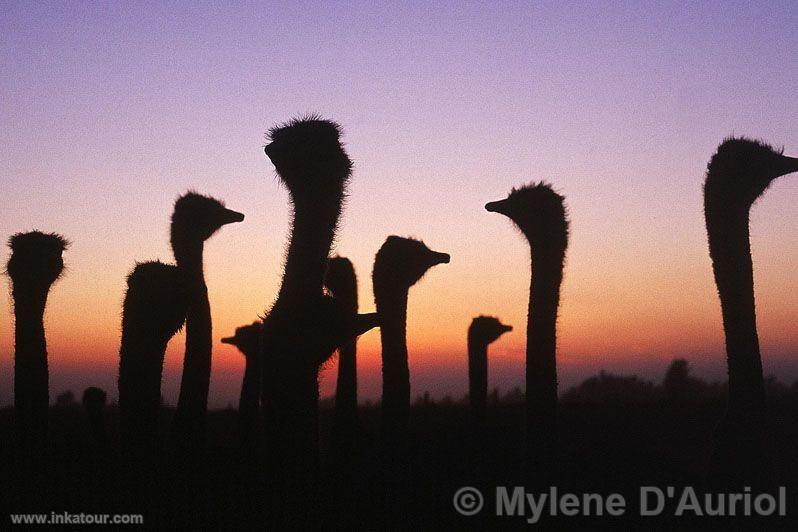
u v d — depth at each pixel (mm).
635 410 48906
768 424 27391
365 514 25828
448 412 48844
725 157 28250
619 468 32500
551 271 28766
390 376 31406
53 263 31281
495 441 38875
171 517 23438
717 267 28234
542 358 28469
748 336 27672
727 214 28125
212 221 30891
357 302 31625
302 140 21688
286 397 21078
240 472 27156
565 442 37250
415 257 31875
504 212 29422
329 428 31484
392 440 30953
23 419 30328
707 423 43531
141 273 25094
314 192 21625
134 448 24672
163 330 24984
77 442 33594
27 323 30797
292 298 21391
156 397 24906
